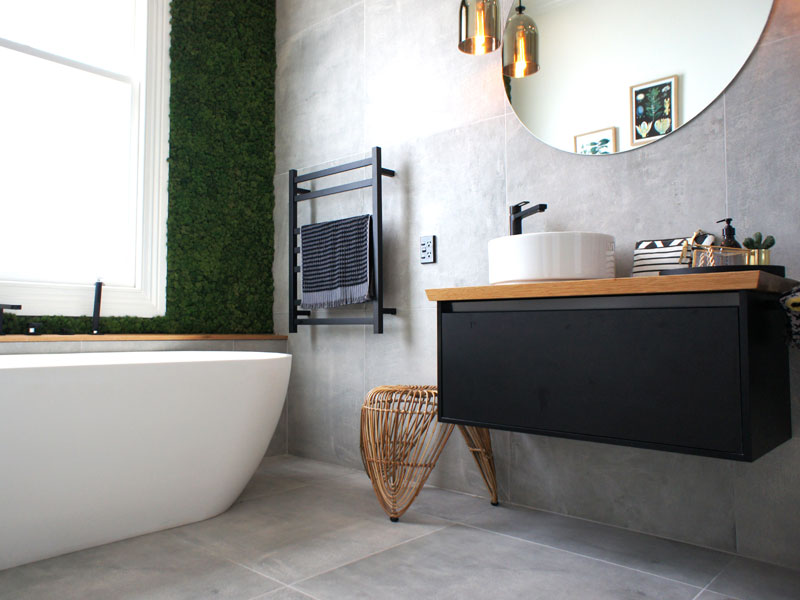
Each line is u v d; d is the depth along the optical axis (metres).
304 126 3.11
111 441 1.72
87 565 1.62
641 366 1.47
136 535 1.84
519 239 1.77
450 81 2.49
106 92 2.76
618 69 2.00
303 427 3.03
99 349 2.50
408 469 2.52
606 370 1.53
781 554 1.66
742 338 1.33
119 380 1.71
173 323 2.82
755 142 1.73
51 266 2.58
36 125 2.56
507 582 1.53
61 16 2.66
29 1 2.57
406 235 2.61
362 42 2.85
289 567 1.62
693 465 1.82
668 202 1.89
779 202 1.69
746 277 1.32
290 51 3.21
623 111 1.99
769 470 1.69
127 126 2.81
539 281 1.75
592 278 1.74
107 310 2.64
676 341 1.42
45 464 1.61
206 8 3.01
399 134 2.66
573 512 2.06
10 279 2.45
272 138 3.25
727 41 1.79
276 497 2.28
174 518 1.93
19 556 1.62
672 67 1.89
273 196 3.25
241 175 3.11
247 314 3.10
